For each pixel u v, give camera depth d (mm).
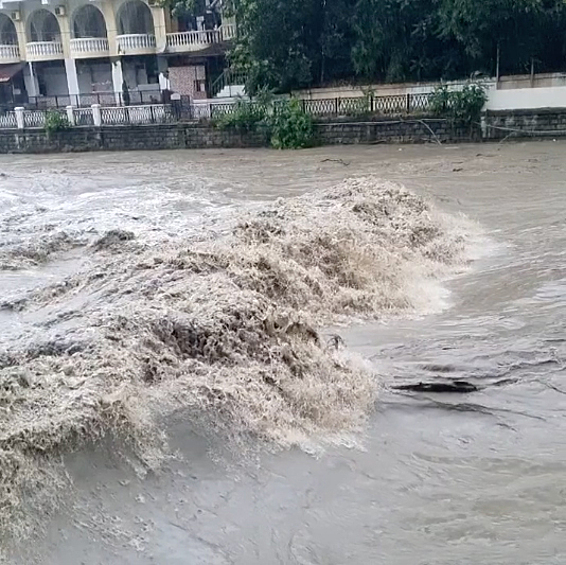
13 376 4590
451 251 9516
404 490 4211
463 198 13523
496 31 23391
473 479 4305
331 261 8234
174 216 12305
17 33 32688
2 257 9648
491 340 6258
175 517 3898
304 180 16906
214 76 30625
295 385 5227
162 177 18656
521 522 3852
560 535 3723
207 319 5496
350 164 19203
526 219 11398
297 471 4387
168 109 25688
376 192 11578
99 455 4109
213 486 4180
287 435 4734
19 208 13945
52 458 3939
